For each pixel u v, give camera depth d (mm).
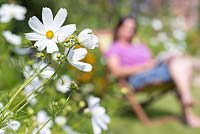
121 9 8500
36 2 5422
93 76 4629
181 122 5258
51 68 1366
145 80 5316
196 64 9594
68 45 1217
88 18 7133
